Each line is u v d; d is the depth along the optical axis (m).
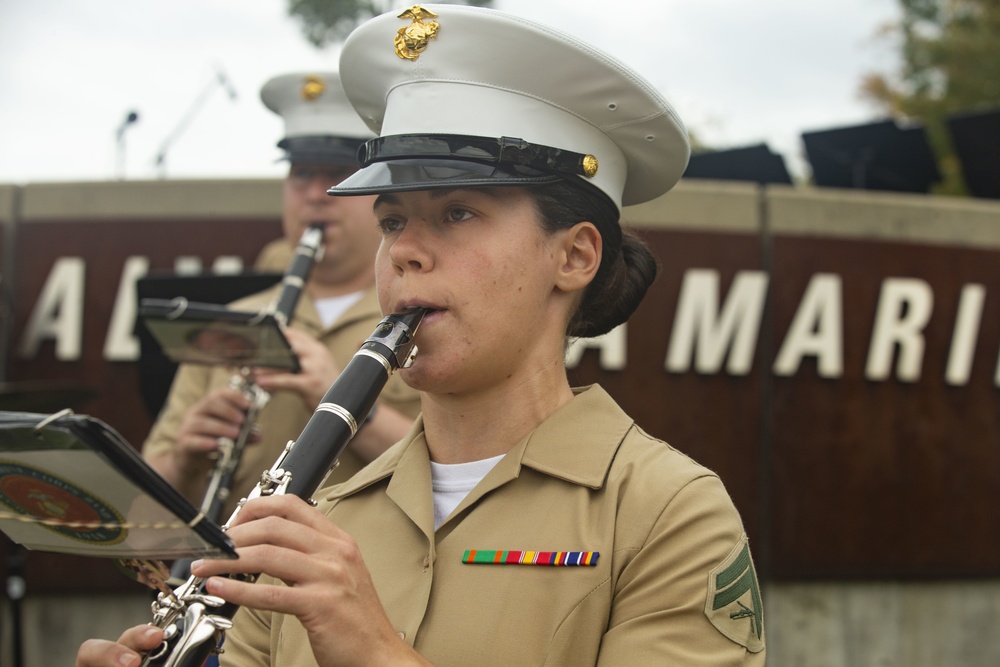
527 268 1.76
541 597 1.64
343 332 3.45
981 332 5.77
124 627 5.37
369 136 3.50
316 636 1.44
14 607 4.92
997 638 5.68
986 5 16.06
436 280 1.74
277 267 4.51
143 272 5.59
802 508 5.55
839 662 5.54
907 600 5.62
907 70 15.91
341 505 1.92
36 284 5.61
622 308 2.00
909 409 5.69
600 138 1.88
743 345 5.56
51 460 1.31
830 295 5.64
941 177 7.61
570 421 1.81
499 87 1.79
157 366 3.73
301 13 10.29
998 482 5.73
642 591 1.62
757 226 5.63
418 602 1.69
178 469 3.20
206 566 1.44
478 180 1.71
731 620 1.64
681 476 1.71
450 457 1.85
